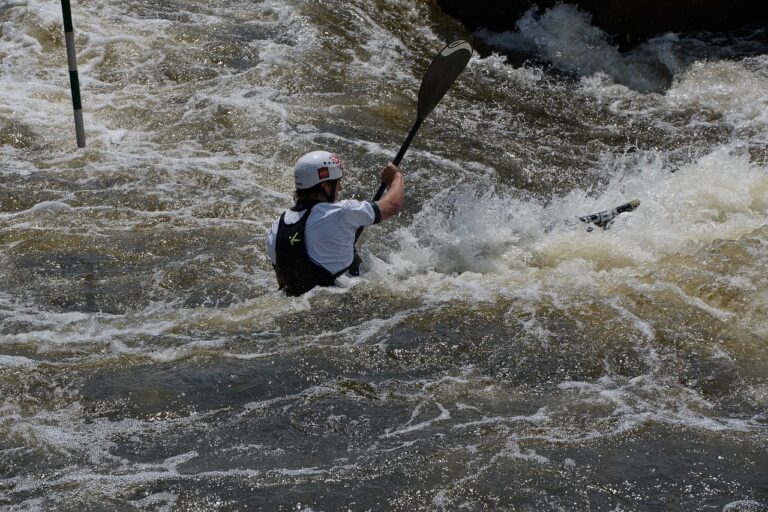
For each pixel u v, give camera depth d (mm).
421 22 25906
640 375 10547
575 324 11586
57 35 22594
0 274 13344
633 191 16375
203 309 12203
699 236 14352
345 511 8039
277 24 24562
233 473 8602
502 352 10953
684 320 11695
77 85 17625
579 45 24266
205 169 17453
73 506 8102
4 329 11641
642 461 8820
